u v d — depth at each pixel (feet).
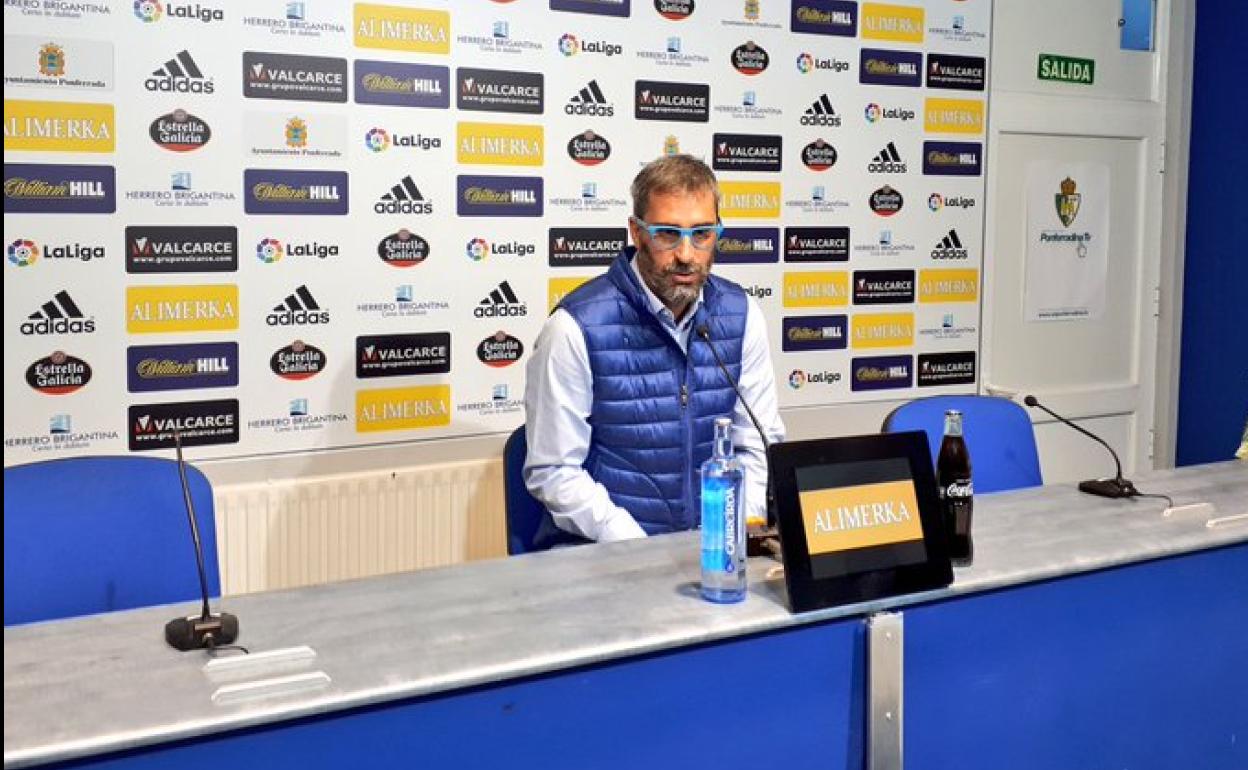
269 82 9.17
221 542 9.25
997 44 12.88
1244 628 6.51
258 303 9.30
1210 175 14.12
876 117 12.17
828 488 5.21
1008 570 5.61
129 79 8.66
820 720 5.16
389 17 9.61
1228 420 14.05
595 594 5.25
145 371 8.92
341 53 9.43
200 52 8.90
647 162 10.91
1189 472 7.95
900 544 5.33
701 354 7.68
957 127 12.70
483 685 4.37
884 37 12.12
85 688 4.11
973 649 5.54
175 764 3.87
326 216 9.50
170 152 8.86
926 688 5.42
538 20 10.25
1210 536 6.30
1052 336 13.73
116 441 8.86
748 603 5.14
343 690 4.11
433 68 9.82
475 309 10.22
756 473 7.73
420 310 9.97
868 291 12.31
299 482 9.50
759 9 11.35
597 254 10.77
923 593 5.32
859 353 12.32
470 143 10.05
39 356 8.54
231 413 9.27
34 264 8.47
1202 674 6.37
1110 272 14.10
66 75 8.45
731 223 11.41
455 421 10.23
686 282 7.16
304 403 9.55
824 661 5.14
